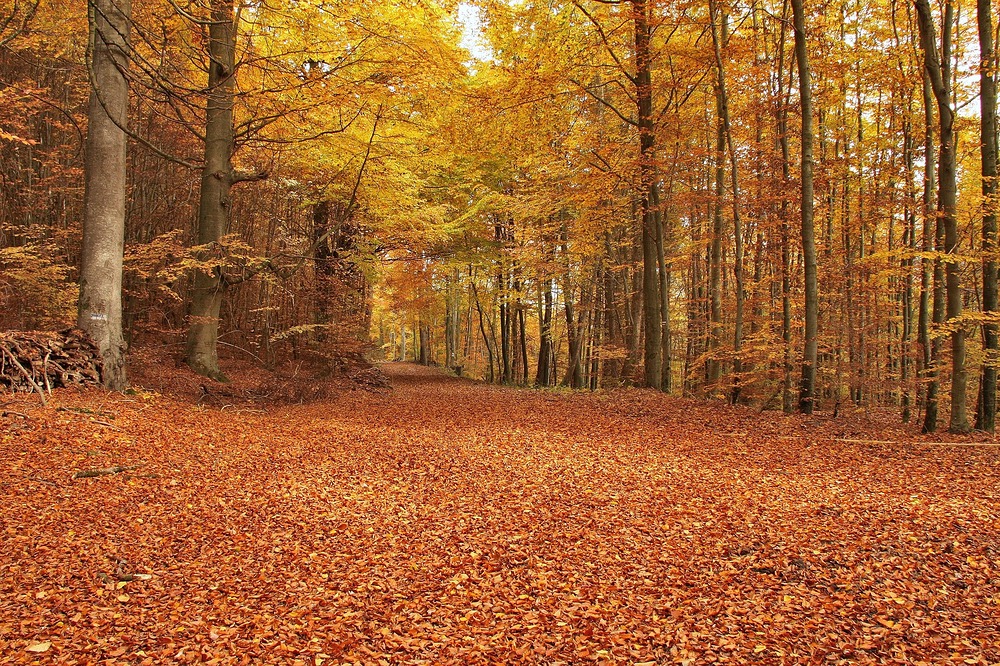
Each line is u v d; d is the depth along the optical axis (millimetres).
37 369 8672
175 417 9414
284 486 6668
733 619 3988
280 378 15469
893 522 5488
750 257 19094
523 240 19641
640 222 18328
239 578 4500
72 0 12086
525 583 4648
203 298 13750
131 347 14211
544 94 14008
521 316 25031
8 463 6023
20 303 12203
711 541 5375
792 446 9125
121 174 10078
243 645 3590
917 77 12695
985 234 9125
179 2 11148
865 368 13734
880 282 13500
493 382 26031
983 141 9031
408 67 12695
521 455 8758
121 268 10211
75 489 5750
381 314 39781
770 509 6109
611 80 16219
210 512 5676
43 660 3281
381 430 10578
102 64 9617
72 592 4051
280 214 21344
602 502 6562
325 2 11633
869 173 14367
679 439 9883
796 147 19234
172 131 16328
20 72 15102
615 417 12195
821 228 17203
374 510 6164
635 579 4695
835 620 3895
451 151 18156
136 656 3402
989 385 9570
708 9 14250
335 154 16297
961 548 4797
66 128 15266
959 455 8102
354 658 3521
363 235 20500
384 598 4336
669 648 3676
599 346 21578
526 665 3531
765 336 13820
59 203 15789
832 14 15219
